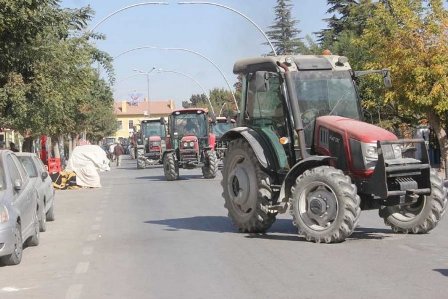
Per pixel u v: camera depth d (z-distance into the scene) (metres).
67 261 10.54
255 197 12.32
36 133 25.53
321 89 12.05
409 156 11.55
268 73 11.59
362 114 12.24
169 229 13.94
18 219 10.62
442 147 23.75
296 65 12.05
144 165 48.31
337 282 8.12
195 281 8.59
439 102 22.23
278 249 10.70
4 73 15.50
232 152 12.95
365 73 12.40
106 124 67.00
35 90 16.45
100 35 25.05
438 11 23.09
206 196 21.64
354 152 10.98
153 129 52.50
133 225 14.97
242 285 8.23
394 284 7.89
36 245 12.34
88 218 16.94
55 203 21.75
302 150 11.67
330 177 10.80
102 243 12.34
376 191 10.73
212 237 12.42
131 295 7.98
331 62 12.31
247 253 10.48
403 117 29.16
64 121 30.11
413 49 22.88
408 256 9.64
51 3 16.00
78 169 28.61
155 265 9.84
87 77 22.02
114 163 65.75
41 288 8.59
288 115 11.87
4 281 9.16
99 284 8.68
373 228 12.71
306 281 8.27
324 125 11.53
